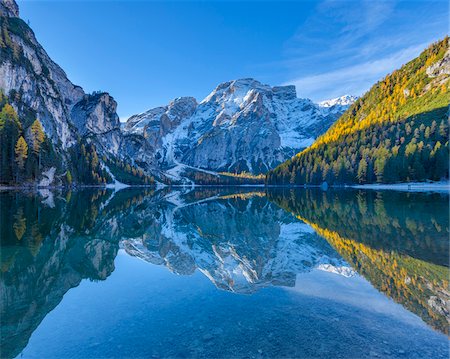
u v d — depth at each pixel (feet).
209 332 26.89
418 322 28.50
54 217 111.86
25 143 304.30
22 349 24.41
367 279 41.42
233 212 153.69
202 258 59.26
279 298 35.09
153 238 83.66
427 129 357.00
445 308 31.40
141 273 47.62
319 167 491.72
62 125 531.09
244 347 24.18
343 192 314.55
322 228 88.94
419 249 57.93
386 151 369.50
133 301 34.81
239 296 35.96
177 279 44.24
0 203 156.04
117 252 64.08
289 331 26.81
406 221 93.97
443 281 39.88
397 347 24.11
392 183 344.08
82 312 31.89
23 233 78.84
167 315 30.83
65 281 43.16
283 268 48.98
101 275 46.44
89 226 97.30
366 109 603.67
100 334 26.81
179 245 74.13
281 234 83.92
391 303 33.04
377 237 70.79
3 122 306.14
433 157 317.83
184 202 232.12
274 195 311.68
